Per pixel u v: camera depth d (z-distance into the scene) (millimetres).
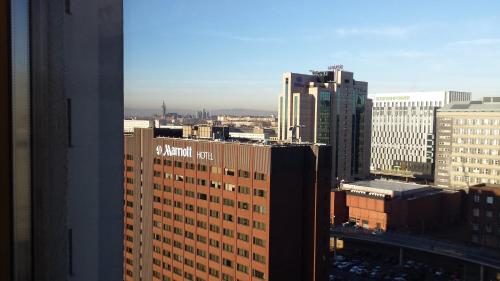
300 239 52406
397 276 73750
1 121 3920
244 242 51656
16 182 4035
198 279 56750
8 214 3982
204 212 55875
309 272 52125
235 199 52406
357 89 148625
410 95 175000
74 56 4633
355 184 103250
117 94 5078
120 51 5102
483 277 68438
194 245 57188
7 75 3924
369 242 86000
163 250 59969
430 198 96812
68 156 4602
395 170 176375
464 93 170250
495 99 110125
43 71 4215
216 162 54219
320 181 51812
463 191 105938
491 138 106188
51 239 4309
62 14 4426
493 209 74812
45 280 4273
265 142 55594
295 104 133125
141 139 60969
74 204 4645
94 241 4828
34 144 4160
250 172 50656
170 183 59188
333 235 85812
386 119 181875
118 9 5078
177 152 58094
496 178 105438
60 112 4391
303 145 52719
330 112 139500
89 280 4785
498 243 74000
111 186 5004
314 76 141375
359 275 74625
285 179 50000
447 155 119438
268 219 48812
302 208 52375
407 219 90625
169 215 59688
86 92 4742
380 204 94188
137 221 60594
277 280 49750
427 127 169750
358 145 151750
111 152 5004
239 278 52281
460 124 111625
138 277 60125
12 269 4012
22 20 4039
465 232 94562
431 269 76938
